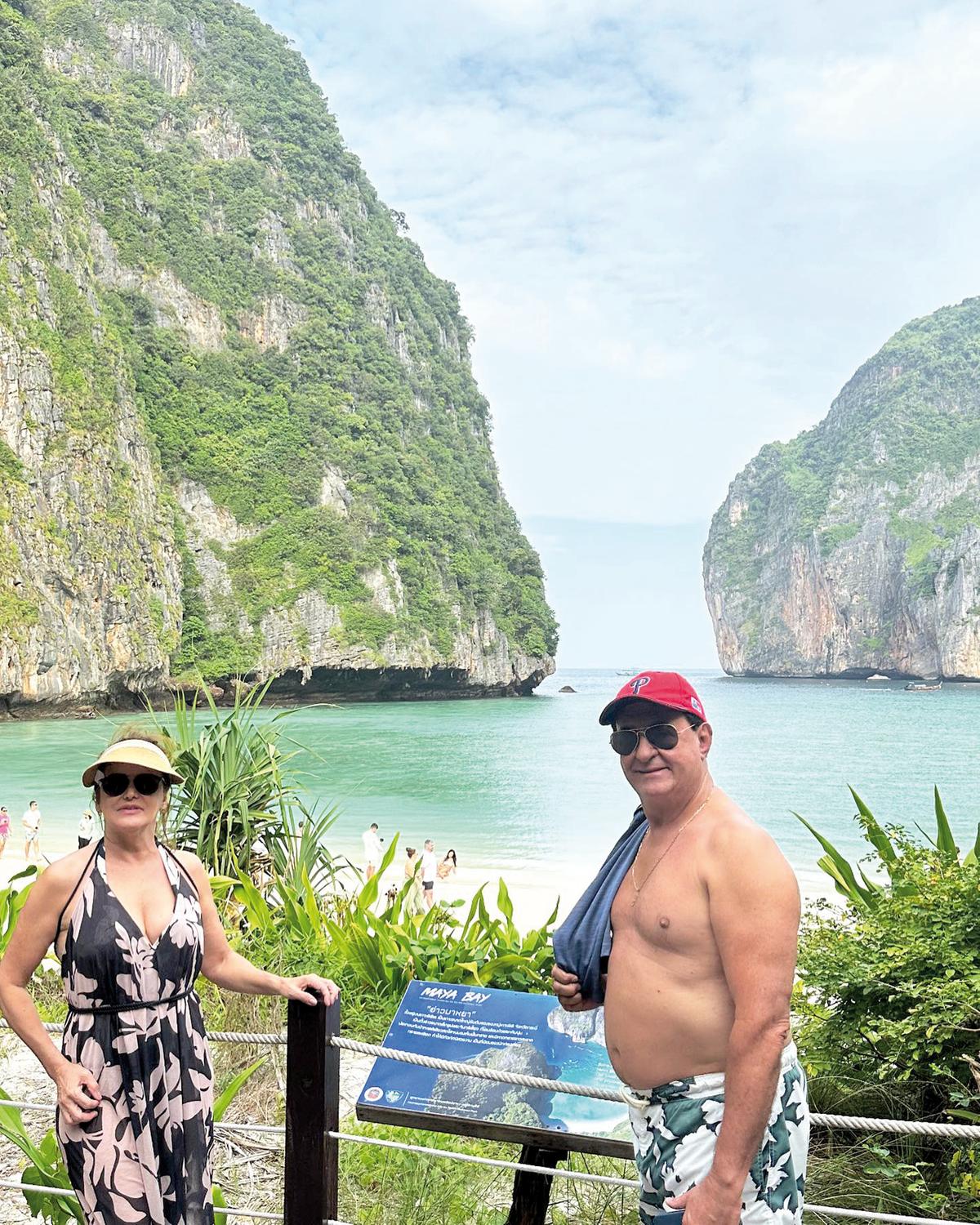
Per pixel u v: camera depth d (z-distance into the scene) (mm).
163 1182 2596
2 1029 5852
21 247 99375
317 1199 2859
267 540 117312
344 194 174250
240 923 7285
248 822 7590
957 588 181000
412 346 170375
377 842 21203
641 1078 2146
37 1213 3295
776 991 1957
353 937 6332
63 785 40969
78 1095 2543
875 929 4527
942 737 77938
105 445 96188
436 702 124000
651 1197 2133
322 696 115562
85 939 2584
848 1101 4223
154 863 2752
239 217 149875
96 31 153625
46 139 115562
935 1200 3553
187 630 106438
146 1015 2605
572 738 71812
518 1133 2914
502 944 6383
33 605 80312
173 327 132125
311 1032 2875
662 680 2197
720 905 2031
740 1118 1927
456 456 163250
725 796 2203
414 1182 3900
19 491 83875
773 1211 2023
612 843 29188
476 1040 3195
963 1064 3891
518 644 139500
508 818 34688
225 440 124438
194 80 162750
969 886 4262
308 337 145625
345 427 137375
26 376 89125
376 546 121062
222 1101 3416
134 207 136625
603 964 2346
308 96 177500
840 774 52125
